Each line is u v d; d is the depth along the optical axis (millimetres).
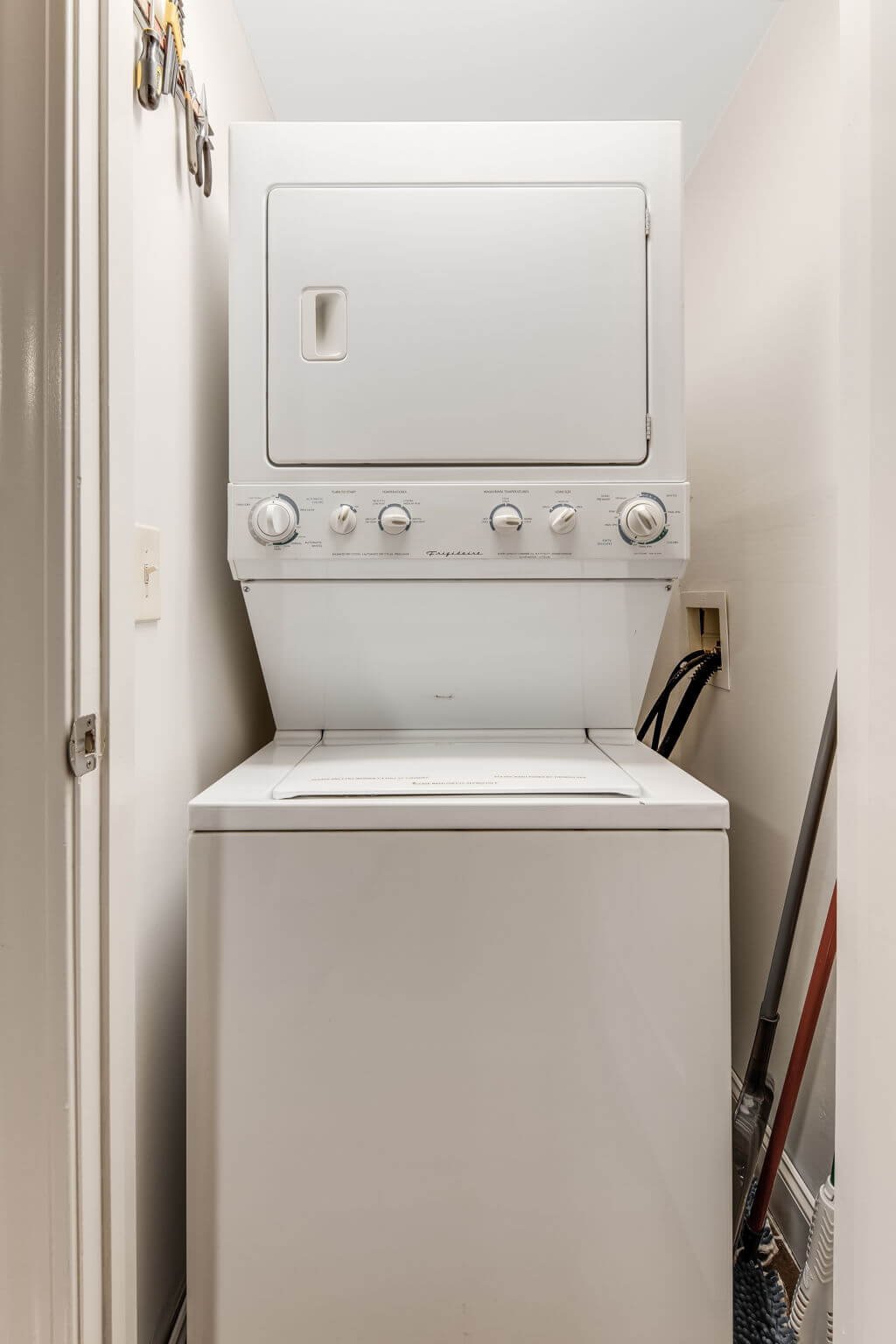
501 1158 1015
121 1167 905
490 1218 1015
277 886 1018
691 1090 1019
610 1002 1021
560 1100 1018
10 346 797
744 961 1729
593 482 1233
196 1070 1016
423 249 1221
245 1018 1015
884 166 831
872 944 864
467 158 1220
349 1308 1012
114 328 872
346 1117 1015
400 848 1020
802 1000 1430
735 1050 1777
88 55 821
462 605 1288
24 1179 824
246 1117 1015
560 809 1023
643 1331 1018
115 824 891
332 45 1636
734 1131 1293
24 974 821
